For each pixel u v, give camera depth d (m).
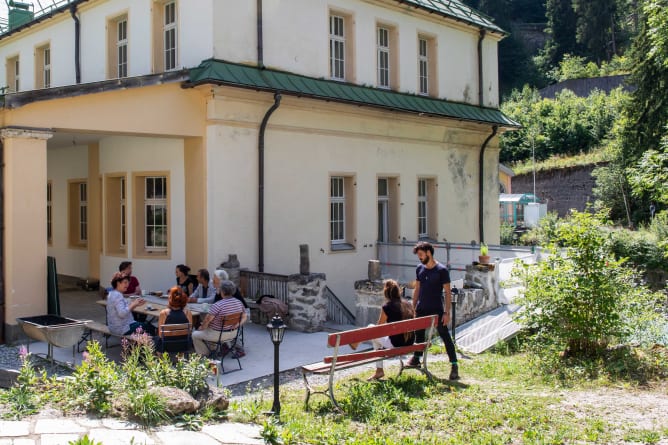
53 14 18.66
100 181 16.44
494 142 22.66
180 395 6.30
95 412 5.97
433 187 19.94
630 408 7.15
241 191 13.95
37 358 9.98
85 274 18.00
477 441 6.02
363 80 17.53
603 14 67.75
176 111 13.10
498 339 11.34
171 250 14.37
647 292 10.49
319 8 16.19
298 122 15.34
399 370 9.28
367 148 17.44
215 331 9.39
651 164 14.71
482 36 22.06
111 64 16.95
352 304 16.98
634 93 32.28
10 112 10.74
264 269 14.47
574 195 43.22
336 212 17.08
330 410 7.21
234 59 14.02
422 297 8.80
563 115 52.50
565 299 9.59
